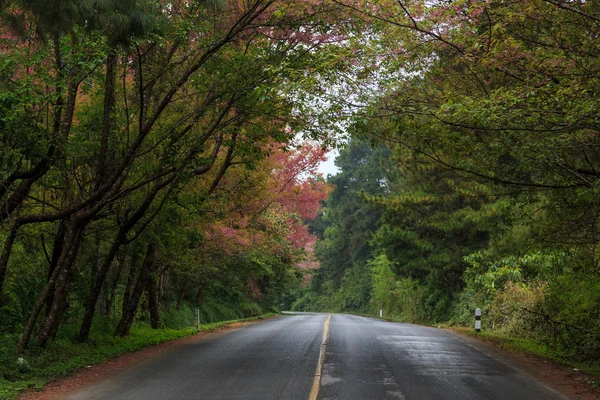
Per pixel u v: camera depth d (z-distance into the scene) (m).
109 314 24.31
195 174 18.31
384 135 15.35
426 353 16.59
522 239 20.48
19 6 12.00
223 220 26.12
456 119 12.98
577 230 15.93
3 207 15.09
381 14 12.70
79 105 19.38
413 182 36.78
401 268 39.97
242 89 15.69
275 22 16.02
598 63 11.94
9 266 20.45
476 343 20.28
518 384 11.80
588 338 16.91
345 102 14.12
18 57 13.65
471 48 12.02
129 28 12.98
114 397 10.59
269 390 10.78
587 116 11.27
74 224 15.71
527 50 12.05
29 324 15.17
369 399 9.97
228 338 22.34
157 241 21.45
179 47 17.19
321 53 13.72
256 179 24.30
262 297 56.38
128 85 19.25
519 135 13.36
